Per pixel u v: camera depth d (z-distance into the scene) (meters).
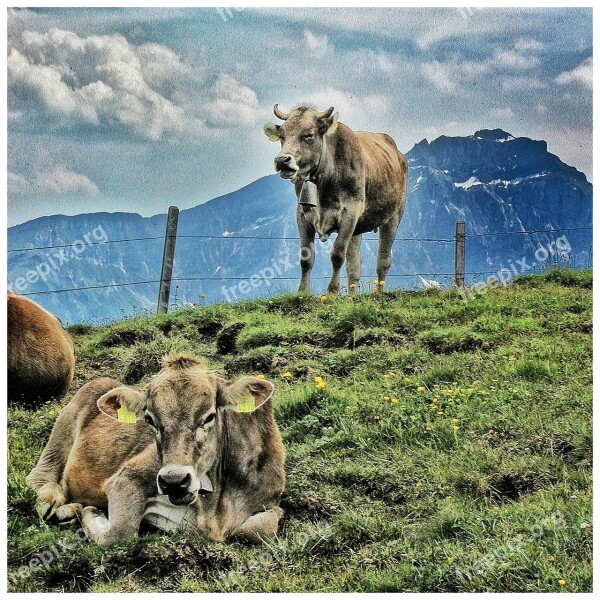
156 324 14.48
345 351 12.45
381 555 8.05
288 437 10.29
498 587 7.57
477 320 13.28
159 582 7.79
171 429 7.70
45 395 11.62
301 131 14.92
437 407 10.55
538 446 9.59
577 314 13.66
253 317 14.02
